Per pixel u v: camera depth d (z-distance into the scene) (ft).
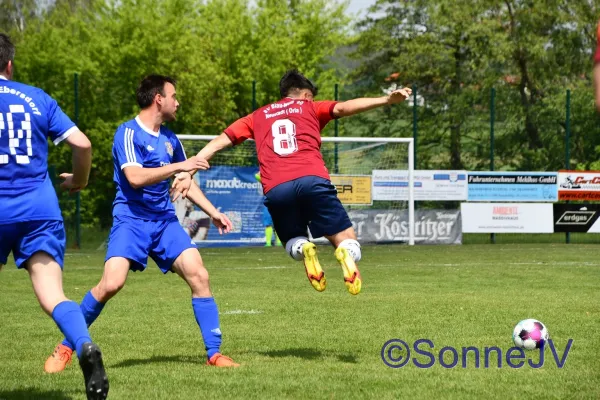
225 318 53.52
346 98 250.98
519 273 90.48
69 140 27.66
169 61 199.52
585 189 156.56
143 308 59.93
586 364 35.86
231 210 145.69
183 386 31.32
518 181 155.53
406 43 239.09
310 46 240.12
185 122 199.21
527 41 221.66
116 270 35.37
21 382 32.86
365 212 150.51
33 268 27.02
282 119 36.88
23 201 26.89
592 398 28.84
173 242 36.52
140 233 35.99
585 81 226.99
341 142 157.28
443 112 214.90
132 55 197.67
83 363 24.59
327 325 49.80
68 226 151.02
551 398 28.89
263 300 64.49
